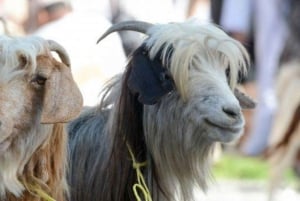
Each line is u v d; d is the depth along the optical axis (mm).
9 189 9758
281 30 20984
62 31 15211
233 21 20766
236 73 10750
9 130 9430
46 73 9570
